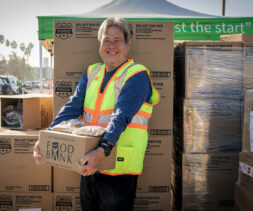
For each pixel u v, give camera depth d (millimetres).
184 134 2150
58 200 2121
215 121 2123
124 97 1404
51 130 1478
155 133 2064
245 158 1778
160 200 2080
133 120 1518
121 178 1501
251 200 1670
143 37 2021
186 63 2115
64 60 2047
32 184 2129
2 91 10695
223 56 2105
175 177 2482
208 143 2135
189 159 2150
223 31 3961
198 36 3975
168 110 2061
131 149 1480
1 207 2152
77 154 1286
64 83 2055
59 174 2109
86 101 1632
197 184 2160
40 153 1428
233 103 2119
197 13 4395
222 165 2145
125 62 1623
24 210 2143
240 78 2113
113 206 1497
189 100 2117
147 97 1568
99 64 1764
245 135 1773
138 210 2084
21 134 2158
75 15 4051
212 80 2113
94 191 1557
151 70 2035
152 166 2074
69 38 2039
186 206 2180
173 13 4422
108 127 1325
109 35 1557
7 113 2508
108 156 1384
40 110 2447
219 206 2168
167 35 2031
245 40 2342
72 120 1507
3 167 2139
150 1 4426
